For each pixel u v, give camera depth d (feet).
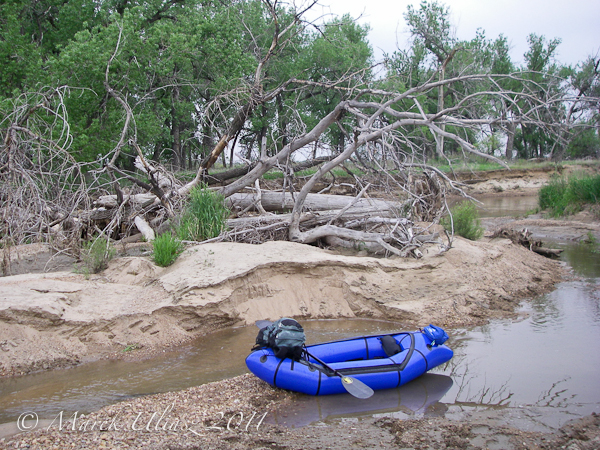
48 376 23.06
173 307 28.22
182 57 68.90
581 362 23.03
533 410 18.57
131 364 24.44
